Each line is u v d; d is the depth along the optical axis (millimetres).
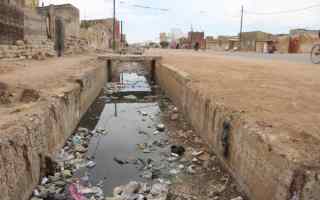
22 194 4488
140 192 5281
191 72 12617
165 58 23938
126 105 14234
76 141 8062
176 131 9289
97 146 8023
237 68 14188
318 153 3666
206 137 7559
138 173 6227
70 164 6453
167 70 15992
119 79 24844
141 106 13977
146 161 6883
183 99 10969
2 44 12414
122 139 8688
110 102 15031
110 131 9562
